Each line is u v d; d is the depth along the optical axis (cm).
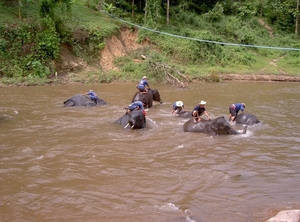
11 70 2269
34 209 543
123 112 1351
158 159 792
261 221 503
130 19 3269
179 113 1309
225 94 1942
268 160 791
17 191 609
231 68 3136
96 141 936
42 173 695
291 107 1527
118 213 530
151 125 1139
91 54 2703
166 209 543
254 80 2811
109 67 2692
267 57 3603
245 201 574
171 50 3059
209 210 541
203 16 4050
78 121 1183
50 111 1358
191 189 623
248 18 4366
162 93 1955
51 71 2395
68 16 2736
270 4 4681
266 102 1669
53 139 949
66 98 1688
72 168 724
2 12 2533
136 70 2592
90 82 2350
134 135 1007
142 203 565
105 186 634
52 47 2409
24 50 2377
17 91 1905
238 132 1034
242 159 797
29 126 1098
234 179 673
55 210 539
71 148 866
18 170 709
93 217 517
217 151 858
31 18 2586
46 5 2514
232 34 3800
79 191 611
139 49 2955
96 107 1463
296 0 4494
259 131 1073
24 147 866
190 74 2686
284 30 4488
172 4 4066
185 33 3306
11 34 2380
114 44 2894
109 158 794
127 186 634
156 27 3134
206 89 2170
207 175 692
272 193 607
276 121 1226
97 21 2959
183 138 979
